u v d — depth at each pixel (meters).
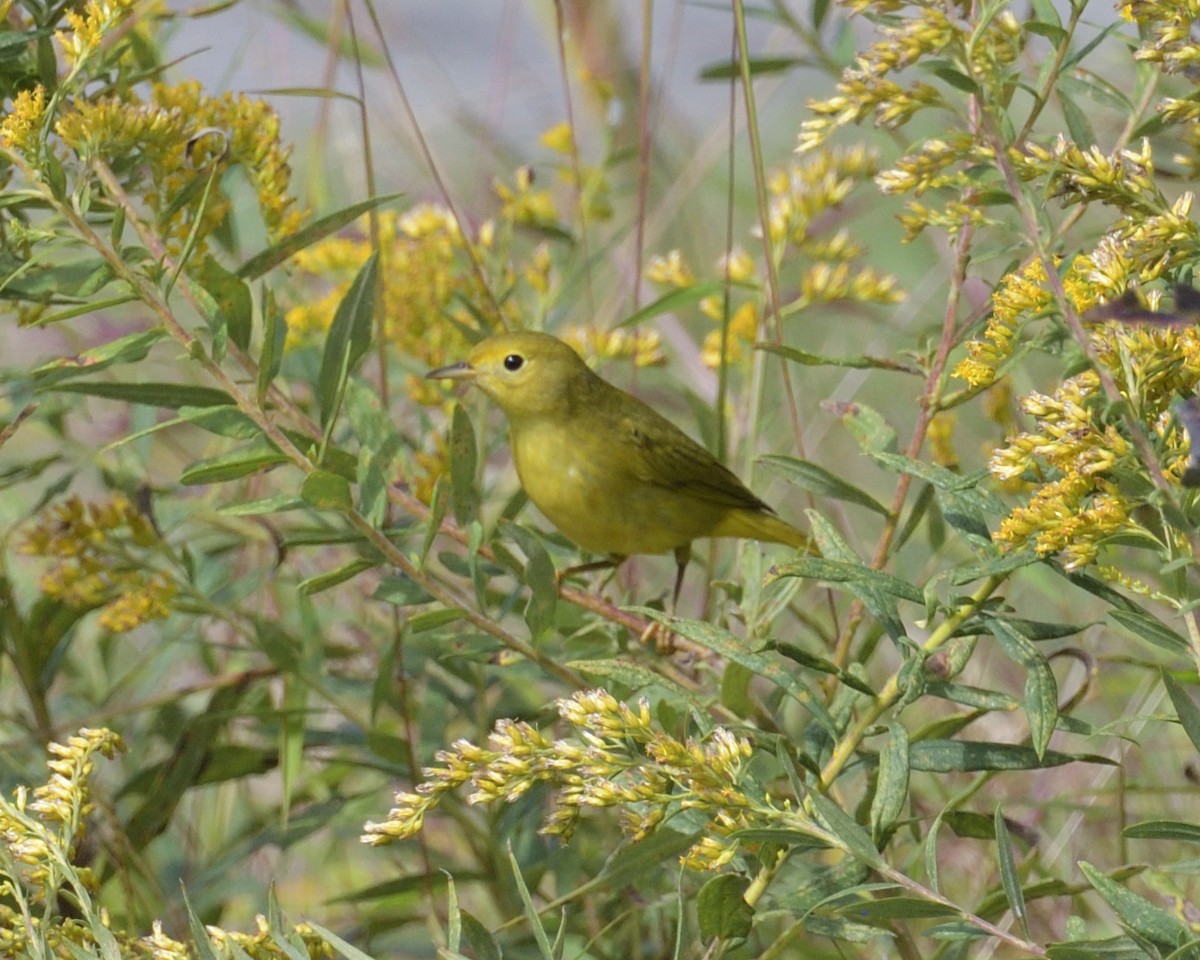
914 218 6.48
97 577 8.82
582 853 8.92
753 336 10.35
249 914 9.78
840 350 13.89
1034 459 5.46
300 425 7.47
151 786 8.83
